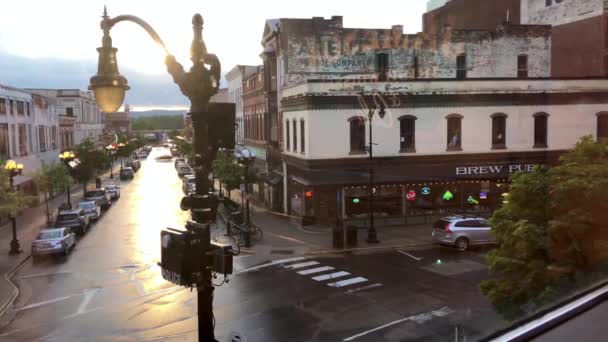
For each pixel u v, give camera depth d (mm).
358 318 13086
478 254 21469
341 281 17438
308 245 23797
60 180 34219
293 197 31953
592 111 29578
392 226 28234
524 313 3787
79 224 27875
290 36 32125
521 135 29375
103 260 21906
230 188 34531
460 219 22906
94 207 33281
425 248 23047
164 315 14469
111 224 31672
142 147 129125
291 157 31047
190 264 4863
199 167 5156
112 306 15453
